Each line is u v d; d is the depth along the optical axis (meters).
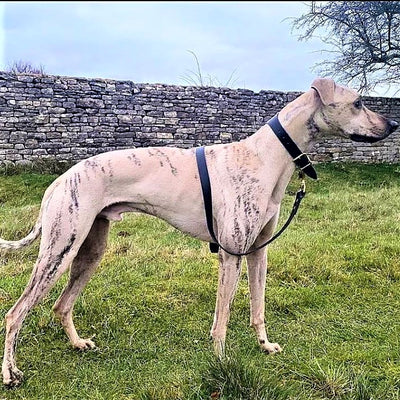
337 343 3.50
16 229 6.16
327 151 15.75
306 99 3.07
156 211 3.07
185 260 5.30
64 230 2.85
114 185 2.98
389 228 6.84
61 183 2.95
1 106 12.27
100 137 13.50
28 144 12.66
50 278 2.87
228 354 2.85
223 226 2.96
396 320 3.89
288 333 3.68
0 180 10.91
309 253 5.46
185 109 14.49
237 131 15.27
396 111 16.89
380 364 3.15
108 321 3.77
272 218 3.13
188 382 2.80
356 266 5.11
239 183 2.95
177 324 3.81
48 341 3.46
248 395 2.54
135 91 13.80
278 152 3.02
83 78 13.17
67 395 2.82
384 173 14.89
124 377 3.02
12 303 4.04
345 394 2.72
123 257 5.30
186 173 3.02
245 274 4.91
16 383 2.87
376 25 16.45
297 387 2.76
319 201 9.25
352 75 16.77
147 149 3.11
